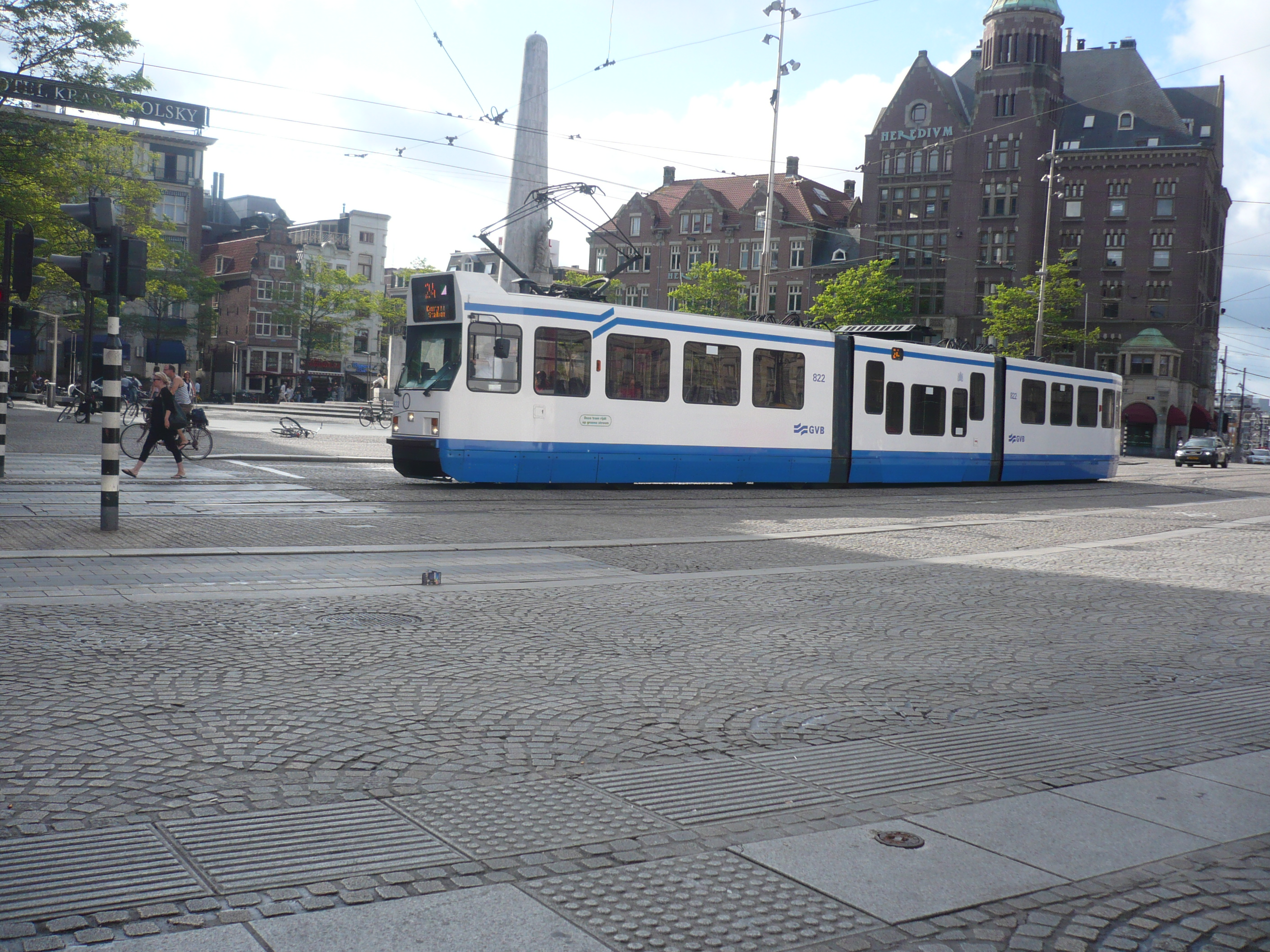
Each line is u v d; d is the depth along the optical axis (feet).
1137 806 14.11
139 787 13.53
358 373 286.05
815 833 12.75
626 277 280.51
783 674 20.99
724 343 67.97
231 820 12.57
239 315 267.39
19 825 12.21
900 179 245.24
